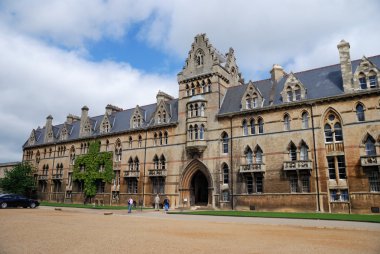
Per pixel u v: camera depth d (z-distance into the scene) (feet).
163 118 189.37
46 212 127.03
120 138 206.39
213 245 51.31
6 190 244.42
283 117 143.74
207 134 164.96
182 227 77.00
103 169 211.20
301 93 140.67
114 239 56.85
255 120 151.33
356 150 123.03
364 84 127.85
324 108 133.39
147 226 78.95
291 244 52.70
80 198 220.02
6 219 92.22
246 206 144.66
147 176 184.85
